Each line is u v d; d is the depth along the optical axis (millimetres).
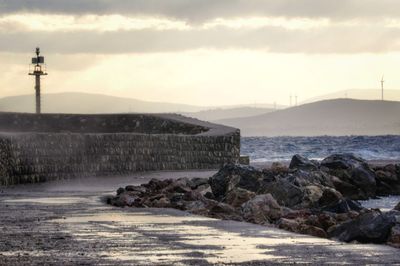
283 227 30453
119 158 79250
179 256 22797
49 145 69312
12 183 63250
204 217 35250
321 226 31203
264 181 50812
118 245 25062
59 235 27828
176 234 28250
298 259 22422
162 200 42562
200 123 106750
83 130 111125
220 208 36875
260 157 149250
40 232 28734
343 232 27172
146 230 29562
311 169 61469
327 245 25406
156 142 84750
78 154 73438
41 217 34875
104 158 77188
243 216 35938
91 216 35625
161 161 85375
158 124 109125
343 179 61625
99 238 26906
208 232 28969
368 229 26375
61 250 23922
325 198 46406
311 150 187875
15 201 45250
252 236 27750
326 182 58000
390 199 60969
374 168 68000
